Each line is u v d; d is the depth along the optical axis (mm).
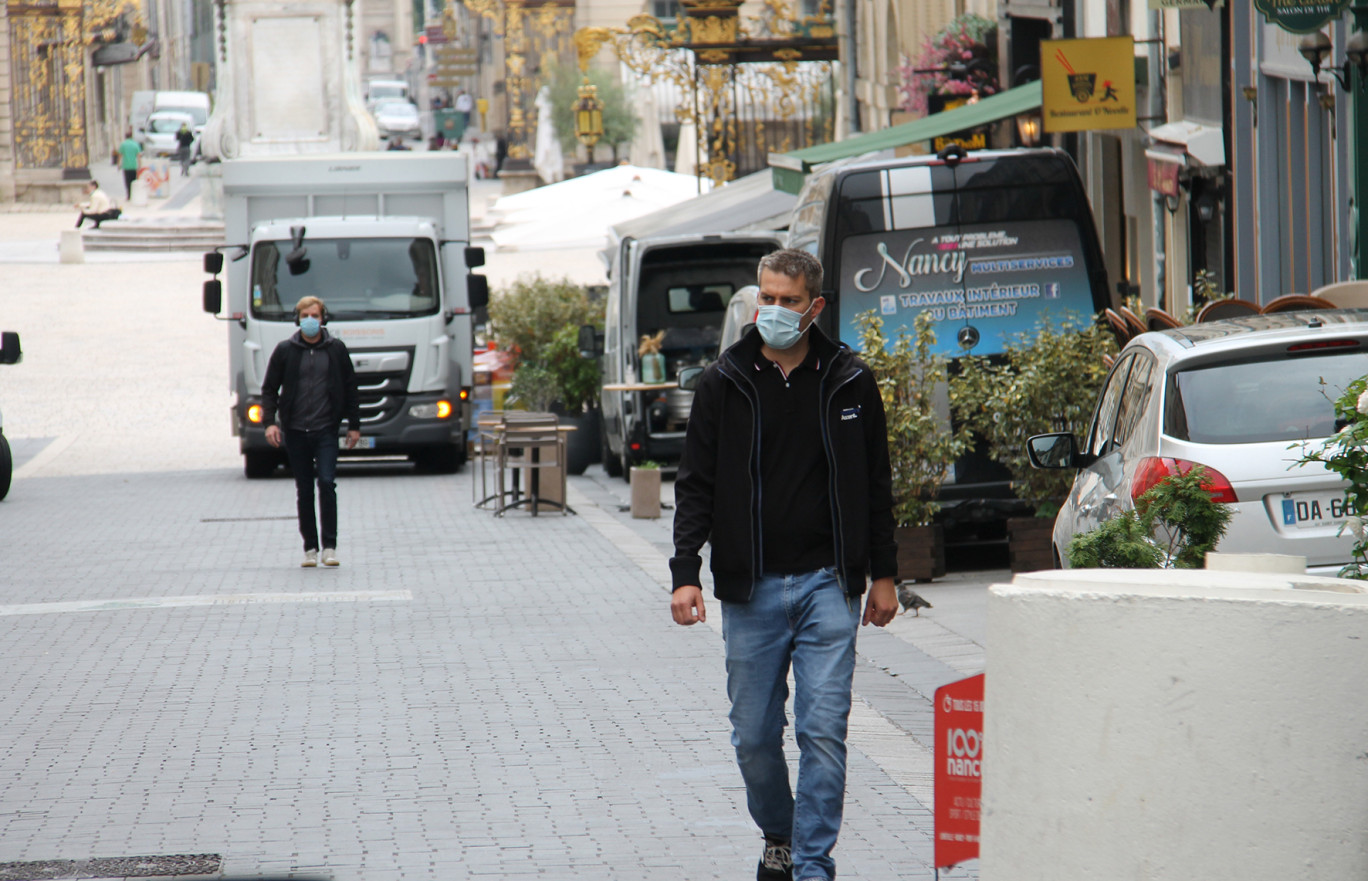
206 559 46750
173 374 114000
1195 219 60969
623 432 70562
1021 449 39281
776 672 17328
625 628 34594
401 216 73312
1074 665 12398
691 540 17328
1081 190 41688
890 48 119750
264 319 70500
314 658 31719
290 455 44812
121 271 165250
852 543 17109
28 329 132625
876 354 38906
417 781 22688
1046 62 55094
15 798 22109
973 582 39438
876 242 41281
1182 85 61656
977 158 41594
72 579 43000
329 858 19281
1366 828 11953
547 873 18609
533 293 84750
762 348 17391
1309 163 49688
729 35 117312
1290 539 23344
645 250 69375
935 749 14617
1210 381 24719
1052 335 39625
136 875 18734
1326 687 11945
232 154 127562
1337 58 46094
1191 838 12125
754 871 18609
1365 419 19438
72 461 80812
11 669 31031
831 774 16859
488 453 60375
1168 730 12141
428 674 30000
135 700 28156
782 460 17188
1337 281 46844
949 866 14578
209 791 22328
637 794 21875
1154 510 20875
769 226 87312
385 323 71000
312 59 128250
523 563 45031
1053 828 12516
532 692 28328
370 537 51375
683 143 158000
